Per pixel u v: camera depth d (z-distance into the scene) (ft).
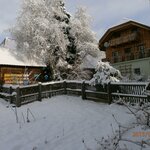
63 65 72.90
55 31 70.90
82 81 42.22
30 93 41.91
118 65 98.73
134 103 30.99
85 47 79.10
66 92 49.37
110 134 19.13
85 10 84.17
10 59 69.10
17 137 20.62
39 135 20.89
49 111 31.86
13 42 100.78
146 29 82.89
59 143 18.43
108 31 96.58
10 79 66.90
